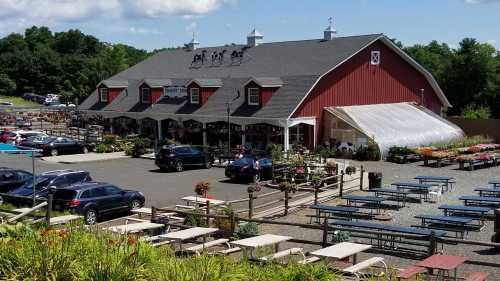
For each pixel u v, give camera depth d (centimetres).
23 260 916
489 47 8269
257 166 3400
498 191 2716
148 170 3953
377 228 1842
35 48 17512
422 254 1714
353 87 4978
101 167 4119
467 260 1440
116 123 5891
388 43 5244
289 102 4503
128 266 909
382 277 1175
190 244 1772
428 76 5662
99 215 2373
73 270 902
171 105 5391
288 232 2103
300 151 4197
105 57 12862
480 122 5531
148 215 2439
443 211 2519
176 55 6744
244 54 5806
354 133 4503
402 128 4703
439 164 3984
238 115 4675
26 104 11469
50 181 2667
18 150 2267
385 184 3253
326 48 5247
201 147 4512
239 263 1098
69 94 11544
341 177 2884
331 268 1263
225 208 2219
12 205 2330
